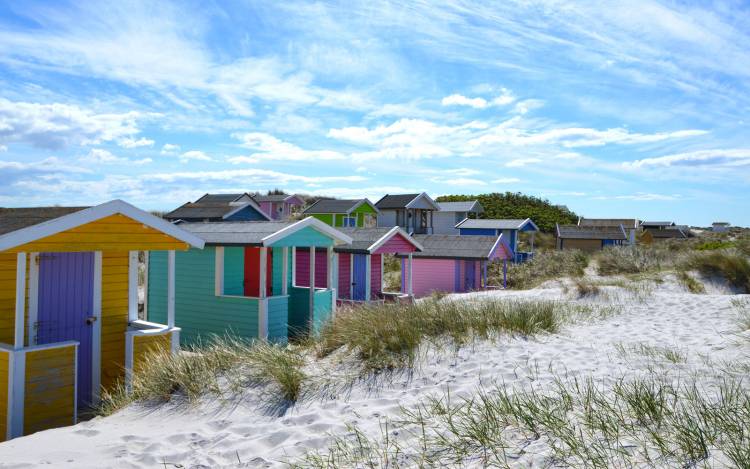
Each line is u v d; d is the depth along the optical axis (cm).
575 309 1208
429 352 754
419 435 487
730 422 409
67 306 823
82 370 835
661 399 463
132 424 621
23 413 684
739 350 679
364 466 434
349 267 1698
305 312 1314
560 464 388
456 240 2380
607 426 436
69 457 498
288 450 486
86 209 757
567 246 4200
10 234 679
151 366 756
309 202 5566
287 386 656
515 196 6112
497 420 486
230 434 545
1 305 761
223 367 740
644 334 887
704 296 1355
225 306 1173
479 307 975
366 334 788
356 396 643
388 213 4531
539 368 659
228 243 1151
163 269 1278
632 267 2159
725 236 5853
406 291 2391
